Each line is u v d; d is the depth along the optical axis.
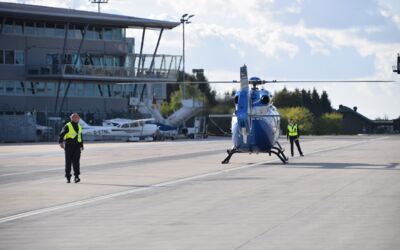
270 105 63.56
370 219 27.81
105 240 24.42
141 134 152.38
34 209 33.25
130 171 56.50
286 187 40.97
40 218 30.27
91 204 34.78
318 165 61.19
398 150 92.50
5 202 36.25
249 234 24.88
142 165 64.25
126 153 89.19
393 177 47.44
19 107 162.12
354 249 21.81
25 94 163.00
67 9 163.12
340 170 54.59
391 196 35.66
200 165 63.16
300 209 31.05
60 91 167.25
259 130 62.59
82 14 162.75
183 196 37.28
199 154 85.50
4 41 160.62
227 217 29.14
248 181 45.38
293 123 77.69
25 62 162.75
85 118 169.38
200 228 26.47
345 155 79.06
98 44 170.12
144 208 32.69
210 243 23.33
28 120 150.88
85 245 23.59
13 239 25.12
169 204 33.94
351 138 167.38
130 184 44.97
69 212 31.94
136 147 110.56
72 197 38.00
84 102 170.12
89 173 54.84
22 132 150.12
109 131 150.00
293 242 23.11
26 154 89.19
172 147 109.88
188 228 26.53
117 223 28.25
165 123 173.25
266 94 63.09
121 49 173.00
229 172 53.91
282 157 64.81
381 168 56.66
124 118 172.62
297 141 77.81
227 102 139.25
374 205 32.09
